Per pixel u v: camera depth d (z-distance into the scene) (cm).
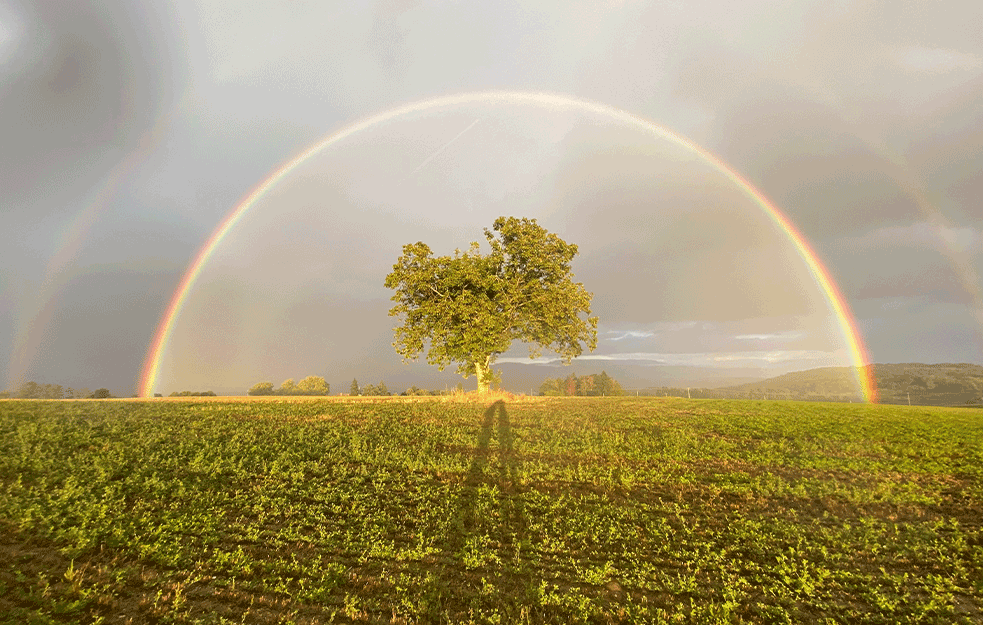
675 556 923
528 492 1302
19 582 710
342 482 1339
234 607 695
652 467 1622
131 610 671
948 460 1823
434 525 1044
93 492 1109
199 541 900
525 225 4481
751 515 1167
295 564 823
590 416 3067
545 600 747
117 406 2936
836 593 801
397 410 3212
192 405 3206
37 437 1659
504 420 2777
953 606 759
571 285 4378
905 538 1024
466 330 4059
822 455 1889
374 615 696
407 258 4278
